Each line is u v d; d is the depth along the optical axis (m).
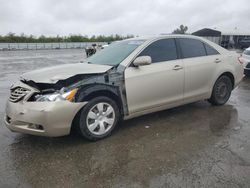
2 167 3.25
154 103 4.53
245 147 3.70
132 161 3.35
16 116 3.63
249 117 5.02
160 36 4.78
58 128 3.56
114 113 4.09
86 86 3.75
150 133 4.26
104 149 3.70
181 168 3.16
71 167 3.23
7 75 11.70
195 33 45.44
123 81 4.09
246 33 40.53
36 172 3.13
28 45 45.81
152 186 2.81
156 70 4.43
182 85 4.86
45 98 3.53
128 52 4.44
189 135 4.16
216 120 4.85
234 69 5.77
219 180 2.88
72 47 50.97
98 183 2.89
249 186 2.77
